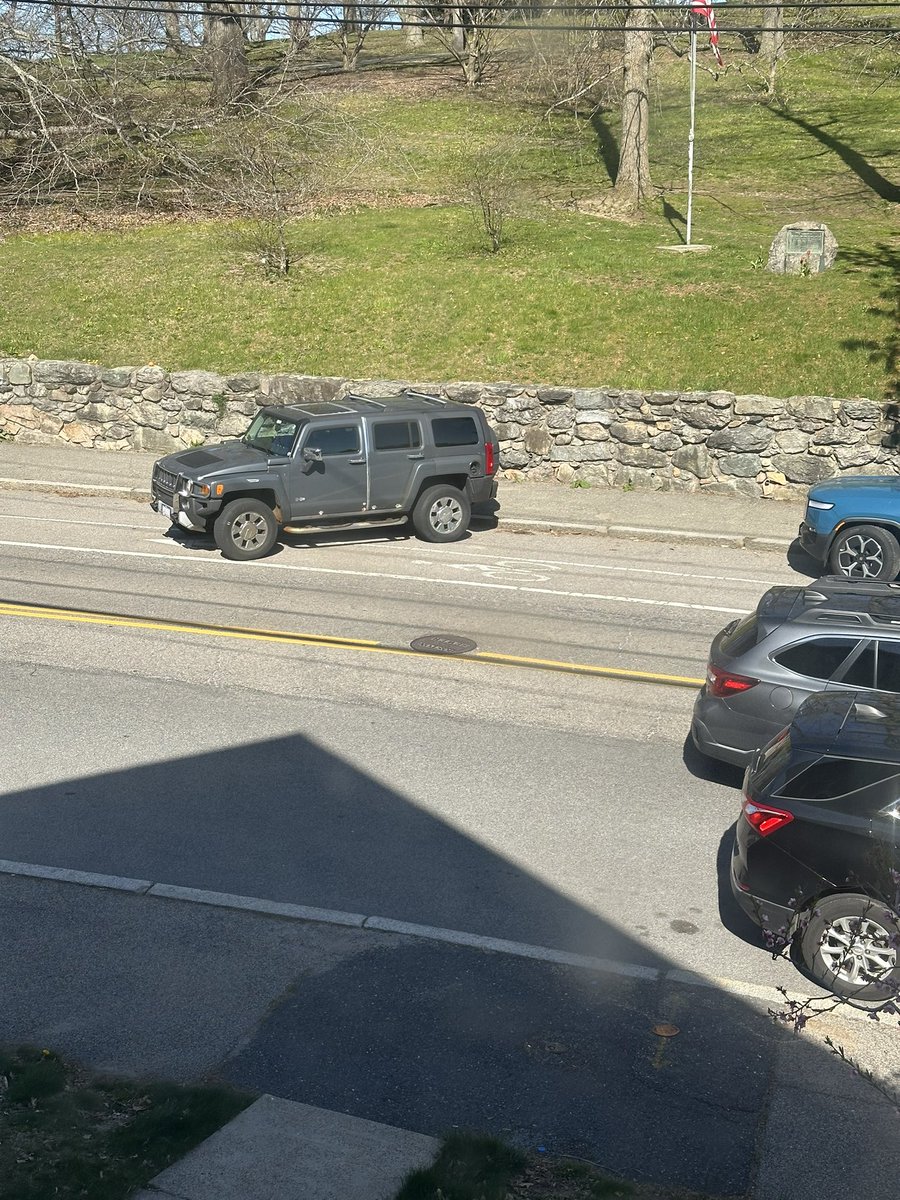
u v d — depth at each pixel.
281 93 35.94
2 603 14.09
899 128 35.50
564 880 8.28
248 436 17.45
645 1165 5.50
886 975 6.79
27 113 33.50
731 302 22.78
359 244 27.31
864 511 15.36
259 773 9.89
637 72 29.31
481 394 20.78
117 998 6.87
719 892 8.17
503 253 26.16
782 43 41.38
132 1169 5.12
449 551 17.22
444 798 9.49
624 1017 6.73
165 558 16.34
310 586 15.20
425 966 7.23
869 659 9.14
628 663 12.63
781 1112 5.91
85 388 22.47
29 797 9.41
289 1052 6.38
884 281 22.86
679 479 20.33
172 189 33.09
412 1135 5.52
